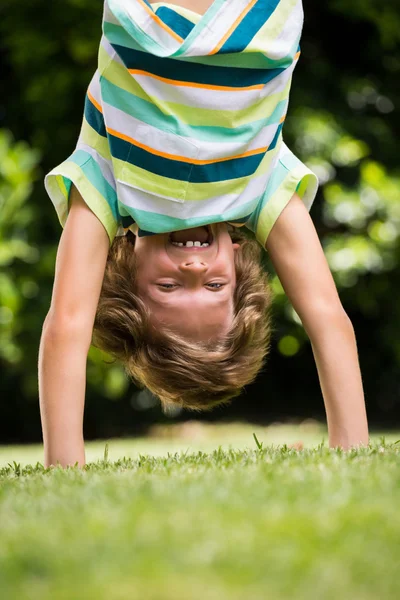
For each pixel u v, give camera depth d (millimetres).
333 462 3141
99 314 3711
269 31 3752
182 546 1932
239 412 13086
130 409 12445
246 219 3812
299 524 2090
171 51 3611
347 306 11844
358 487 2578
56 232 11070
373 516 2168
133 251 3688
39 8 10703
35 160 10008
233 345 3613
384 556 1870
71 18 10625
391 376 12852
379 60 12180
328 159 10898
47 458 3588
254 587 1670
